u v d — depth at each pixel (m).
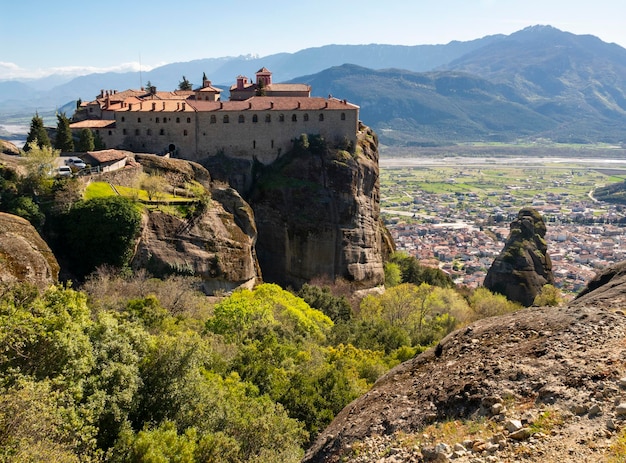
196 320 60.66
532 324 26.28
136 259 80.12
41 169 79.56
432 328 90.00
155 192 90.81
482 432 20.02
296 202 120.00
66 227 76.38
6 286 38.38
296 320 71.75
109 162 95.31
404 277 142.88
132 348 35.78
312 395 42.38
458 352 26.91
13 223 54.69
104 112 127.75
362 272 124.69
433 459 19.56
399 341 73.94
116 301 59.12
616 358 21.17
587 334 23.62
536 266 131.00
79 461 25.45
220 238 90.12
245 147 123.56
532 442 18.52
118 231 76.06
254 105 123.31
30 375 28.98
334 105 127.50
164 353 35.66
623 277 33.97
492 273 131.50
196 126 120.19
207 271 86.06
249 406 36.97
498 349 25.06
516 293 126.56
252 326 60.31
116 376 32.34
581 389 20.19
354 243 124.25
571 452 17.52
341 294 116.12
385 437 22.77
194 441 30.19
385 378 29.12
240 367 46.12
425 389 24.67
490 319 29.58
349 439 23.98
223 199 102.56
